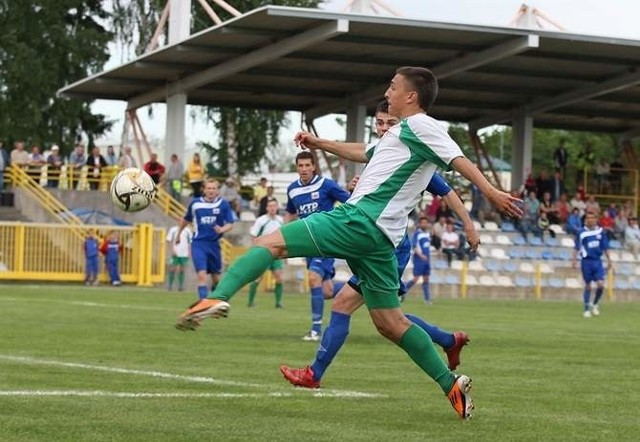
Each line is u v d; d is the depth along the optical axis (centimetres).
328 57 6825
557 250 7469
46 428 1286
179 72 7212
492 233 7425
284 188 8412
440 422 1424
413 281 5762
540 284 7206
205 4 7069
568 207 7831
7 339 2542
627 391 1858
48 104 10138
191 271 6231
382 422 1408
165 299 4797
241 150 10544
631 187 8794
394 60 6894
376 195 1383
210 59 6856
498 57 6431
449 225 7056
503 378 2027
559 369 2228
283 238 1345
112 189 1989
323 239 1359
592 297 7300
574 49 6612
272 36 6344
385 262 1400
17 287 5719
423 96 1416
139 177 1989
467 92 7912
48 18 10094
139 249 6284
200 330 3045
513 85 7650
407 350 1437
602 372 2183
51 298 4631
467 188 9106
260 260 1323
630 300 7488
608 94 7956
